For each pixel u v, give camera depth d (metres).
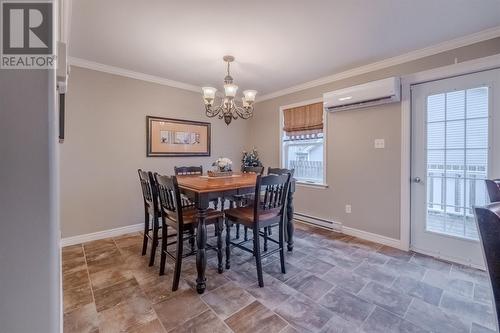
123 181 3.22
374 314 1.64
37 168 0.48
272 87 3.91
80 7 1.82
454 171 2.44
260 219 2.04
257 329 1.49
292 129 3.97
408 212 2.70
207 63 2.92
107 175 3.09
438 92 2.51
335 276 2.14
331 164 3.43
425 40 2.35
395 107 2.78
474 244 2.32
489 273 0.84
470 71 2.28
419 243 2.67
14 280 0.47
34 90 0.47
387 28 2.14
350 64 2.94
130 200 3.28
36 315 0.48
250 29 2.15
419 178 2.66
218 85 3.81
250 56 2.72
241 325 1.52
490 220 0.83
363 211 3.09
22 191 0.47
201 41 2.37
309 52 2.62
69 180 2.83
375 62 2.88
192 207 2.43
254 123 4.62
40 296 0.48
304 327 1.51
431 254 2.58
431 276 2.14
